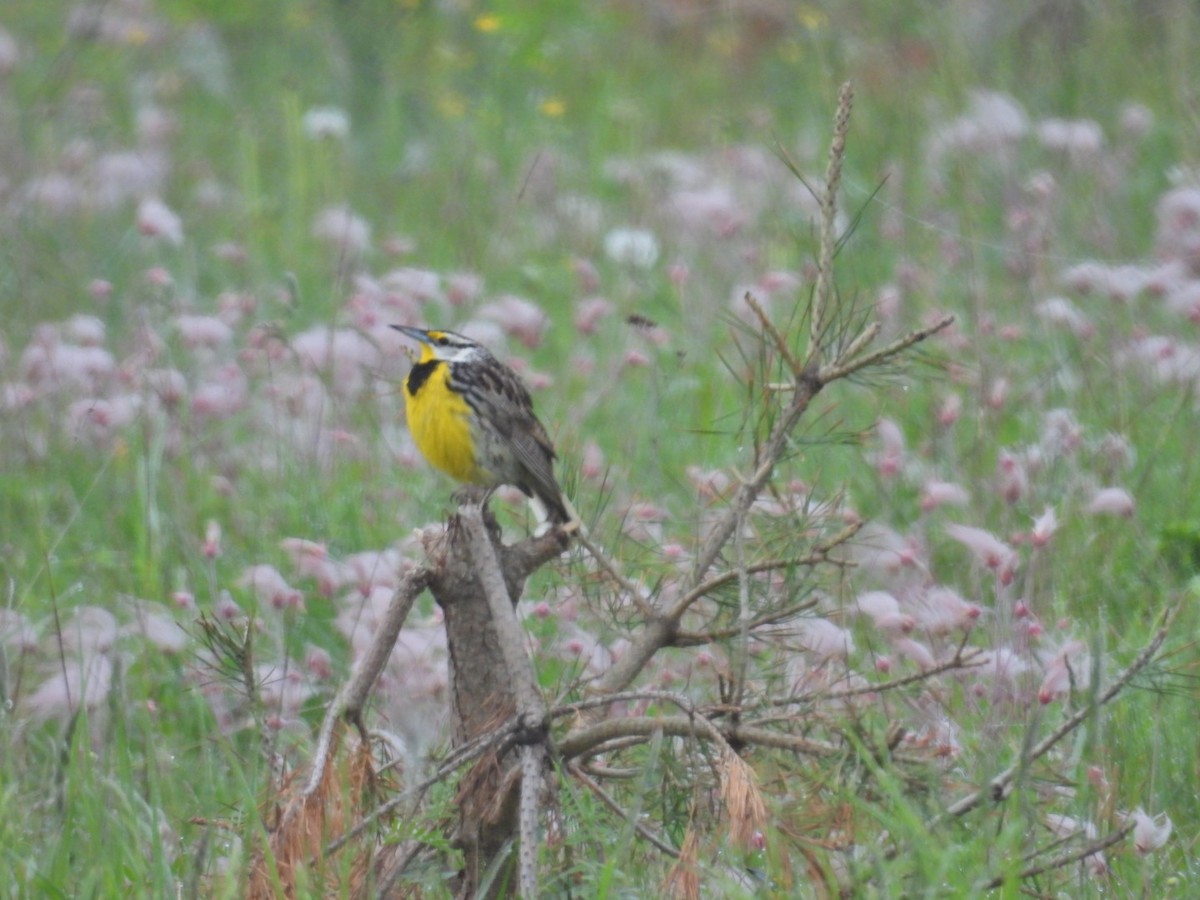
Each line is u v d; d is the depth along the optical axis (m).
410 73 23.67
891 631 8.95
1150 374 12.94
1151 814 8.27
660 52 24.23
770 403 8.10
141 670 9.93
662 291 15.88
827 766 6.93
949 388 13.02
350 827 6.87
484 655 7.38
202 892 7.03
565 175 19.52
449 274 16.14
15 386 12.74
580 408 13.08
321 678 9.81
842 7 22.61
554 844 7.13
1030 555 10.05
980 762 7.69
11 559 11.31
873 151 18.28
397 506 12.10
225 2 24.78
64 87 21.84
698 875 6.75
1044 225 15.20
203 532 12.09
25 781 8.69
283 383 13.30
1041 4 20.28
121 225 17.56
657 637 7.68
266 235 17.73
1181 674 7.68
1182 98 17.59
